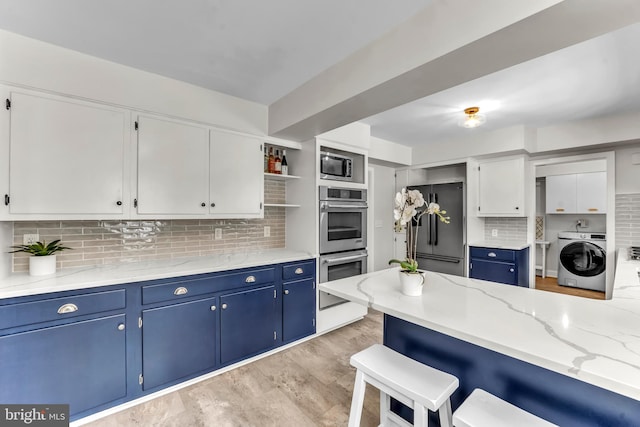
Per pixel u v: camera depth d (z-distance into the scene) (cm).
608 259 335
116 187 198
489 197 387
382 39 166
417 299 146
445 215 415
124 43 174
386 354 140
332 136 298
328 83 205
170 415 178
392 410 165
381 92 179
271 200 317
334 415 179
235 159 255
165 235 249
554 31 118
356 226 328
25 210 169
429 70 151
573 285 455
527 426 95
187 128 229
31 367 154
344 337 293
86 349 169
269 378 219
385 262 461
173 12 146
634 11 105
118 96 197
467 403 107
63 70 178
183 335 204
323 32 163
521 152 350
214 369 218
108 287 176
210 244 274
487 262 374
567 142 327
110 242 223
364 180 336
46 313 158
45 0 137
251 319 239
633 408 90
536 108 277
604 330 107
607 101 260
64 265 204
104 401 174
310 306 284
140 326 187
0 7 141
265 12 146
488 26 121
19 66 166
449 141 398
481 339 101
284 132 266
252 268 240
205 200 238
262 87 236
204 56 189
